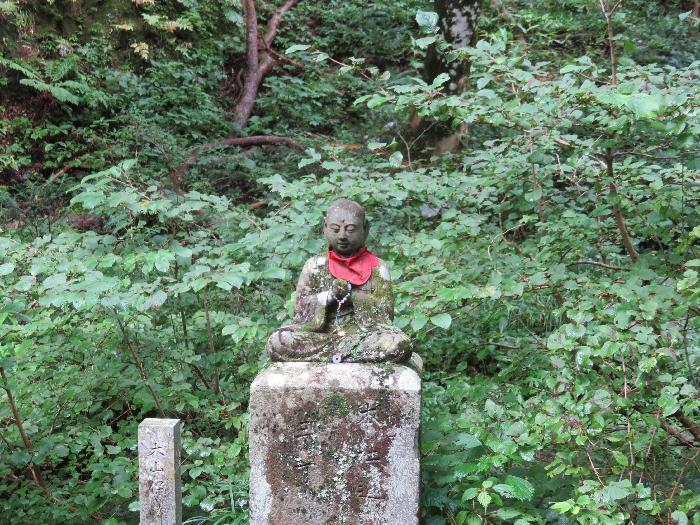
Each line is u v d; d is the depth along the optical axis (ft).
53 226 25.61
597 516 10.64
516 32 38.63
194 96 36.73
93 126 34.06
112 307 14.29
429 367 19.16
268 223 15.03
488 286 12.29
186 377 16.35
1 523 13.15
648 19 40.73
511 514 11.59
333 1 48.88
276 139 35.37
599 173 14.17
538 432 11.37
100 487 13.64
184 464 14.67
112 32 37.73
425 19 12.93
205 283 13.15
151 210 14.32
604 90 10.72
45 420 14.82
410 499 11.38
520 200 14.88
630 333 11.24
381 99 13.16
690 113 10.44
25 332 15.64
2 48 33.37
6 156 31.01
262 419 11.50
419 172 16.92
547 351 14.88
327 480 11.47
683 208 12.95
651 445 12.10
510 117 12.46
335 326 12.02
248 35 41.01
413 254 14.16
